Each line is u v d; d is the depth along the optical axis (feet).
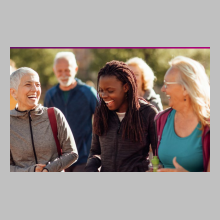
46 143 11.61
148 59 52.24
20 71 11.64
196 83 10.07
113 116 11.54
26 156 11.69
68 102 18.04
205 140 9.93
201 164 10.09
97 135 12.15
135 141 11.25
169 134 10.61
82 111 17.88
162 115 10.98
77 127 17.74
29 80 11.56
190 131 10.26
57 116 11.80
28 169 11.30
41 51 59.98
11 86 11.72
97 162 12.02
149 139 11.64
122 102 11.40
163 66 51.57
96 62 58.49
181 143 10.27
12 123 11.76
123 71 11.13
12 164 11.91
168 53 51.37
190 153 10.07
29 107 11.66
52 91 18.56
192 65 10.23
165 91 10.46
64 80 17.98
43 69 60.54
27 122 11.69
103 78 11.08
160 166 11.09
